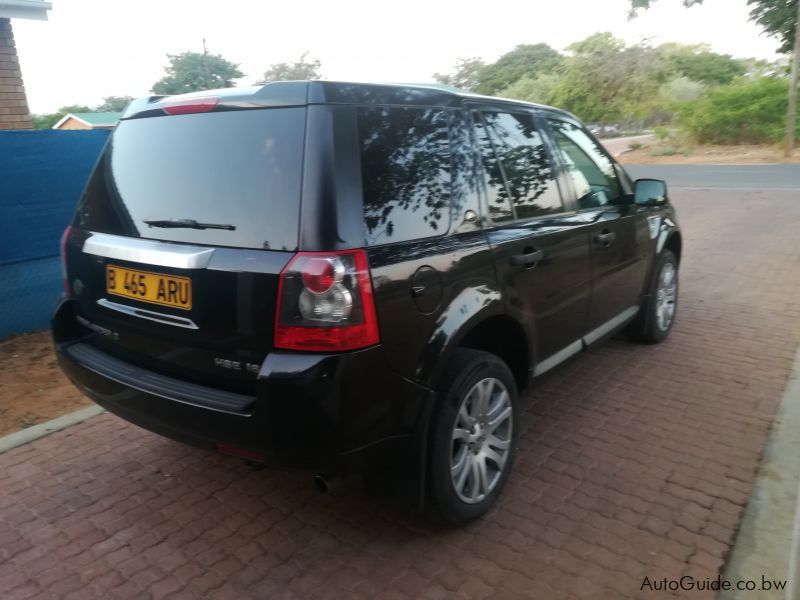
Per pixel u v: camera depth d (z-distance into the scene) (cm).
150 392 267
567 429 396
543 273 339
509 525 304
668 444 375
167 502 329
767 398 433
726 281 748
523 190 342
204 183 264
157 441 391
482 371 290
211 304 249
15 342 570
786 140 2555
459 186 296
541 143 370
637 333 520
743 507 313
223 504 327
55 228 596
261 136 254
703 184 1780
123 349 295
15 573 278
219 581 272
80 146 601
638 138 4169
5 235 565
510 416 317
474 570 275
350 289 233
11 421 424
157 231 275
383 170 258
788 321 595
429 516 294
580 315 390
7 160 557
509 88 5178
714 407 421
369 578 272
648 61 4081
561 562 278
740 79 3288
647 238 477
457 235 288
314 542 296
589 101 4250
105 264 290
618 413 416
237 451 251
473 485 298
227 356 251
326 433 236
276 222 241
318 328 230
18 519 315
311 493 336
